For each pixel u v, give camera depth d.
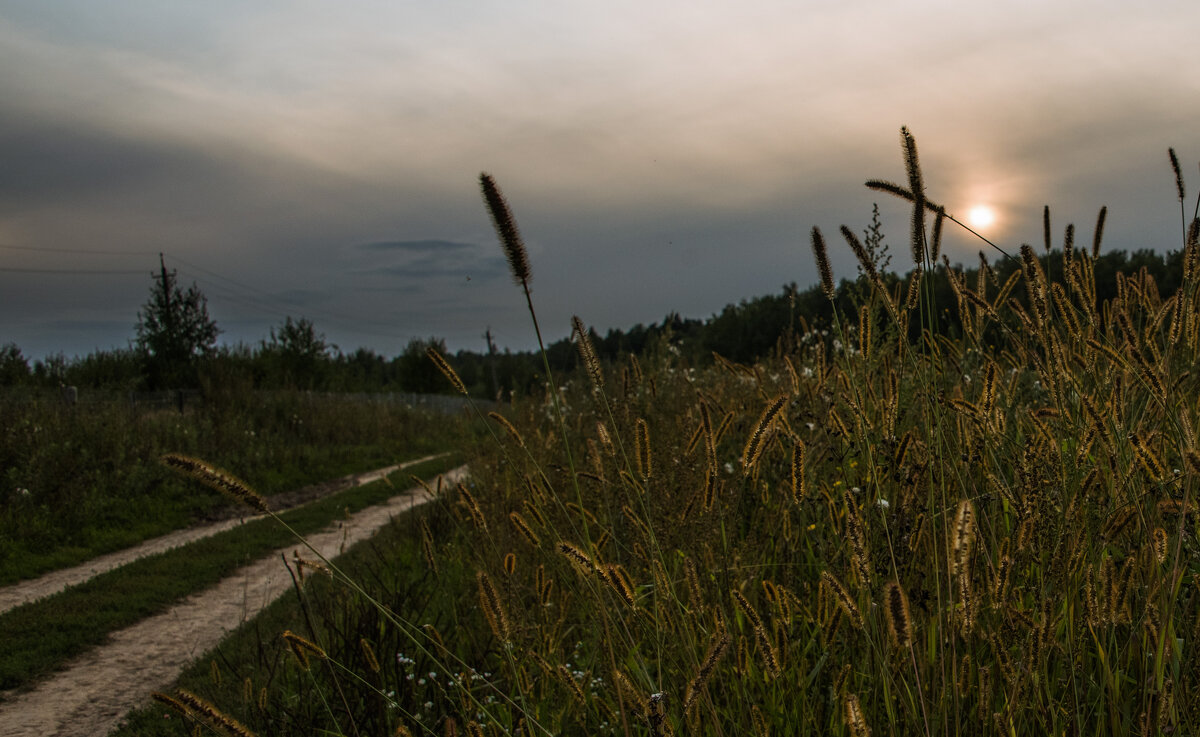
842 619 2.32
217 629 7.19
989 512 2.50
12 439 13.83
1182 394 2.26
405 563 7.12
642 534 2.65
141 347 32.91
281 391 25.39
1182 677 1.73
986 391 2.24
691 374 8.25
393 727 3.24
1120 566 2.09
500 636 2.29
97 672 6.36
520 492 4.81
